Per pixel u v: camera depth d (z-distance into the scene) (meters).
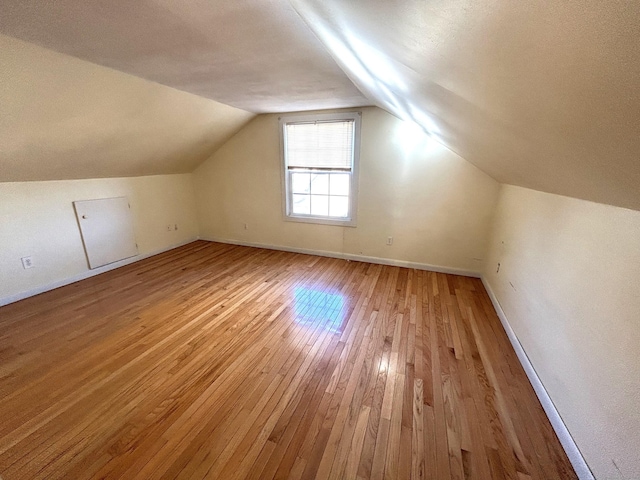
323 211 4.26
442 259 3.66
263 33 1.52
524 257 2.19
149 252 4.28
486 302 2.90
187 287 3.24
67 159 2.87
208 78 2.36
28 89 1.92
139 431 1.52
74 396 1.74
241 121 4.05
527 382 1.87
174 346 2.21
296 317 2.62
